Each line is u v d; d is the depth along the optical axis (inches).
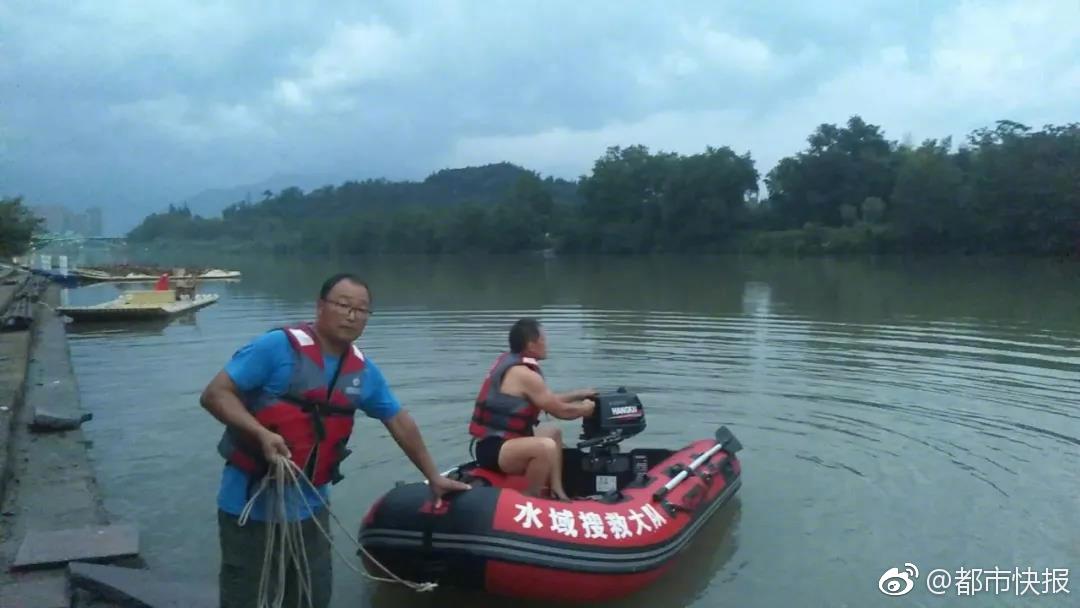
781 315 629.9
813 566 200.8
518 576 175.5
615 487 224.1
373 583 191.8
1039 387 366.0
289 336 131.4
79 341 536.1
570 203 2827.3
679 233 2178.9
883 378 387.2
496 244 2456.9
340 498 241.4
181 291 786.2
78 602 162.1
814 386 371.2
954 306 684.1
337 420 135.6
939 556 204.8
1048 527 219.6
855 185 2076.8
